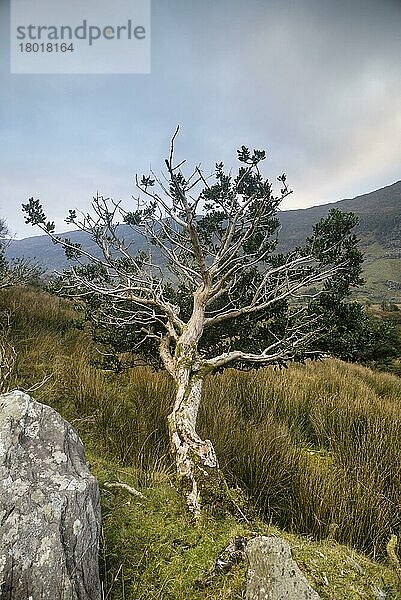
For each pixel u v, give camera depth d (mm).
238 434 3943
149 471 3146
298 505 3141
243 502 2393
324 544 2400
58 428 2068
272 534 2223
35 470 1812
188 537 2127
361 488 3354
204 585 1832
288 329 3742
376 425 4625
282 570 1634
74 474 1894
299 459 3822
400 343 10039
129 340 4395
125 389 4910
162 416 4121
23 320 6484
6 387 3707
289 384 6105
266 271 4453
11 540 1554
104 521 2307
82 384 4523
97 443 3648
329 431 4816
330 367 9164
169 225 4207
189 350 3031
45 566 1553
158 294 3719
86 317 4746
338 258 4027
